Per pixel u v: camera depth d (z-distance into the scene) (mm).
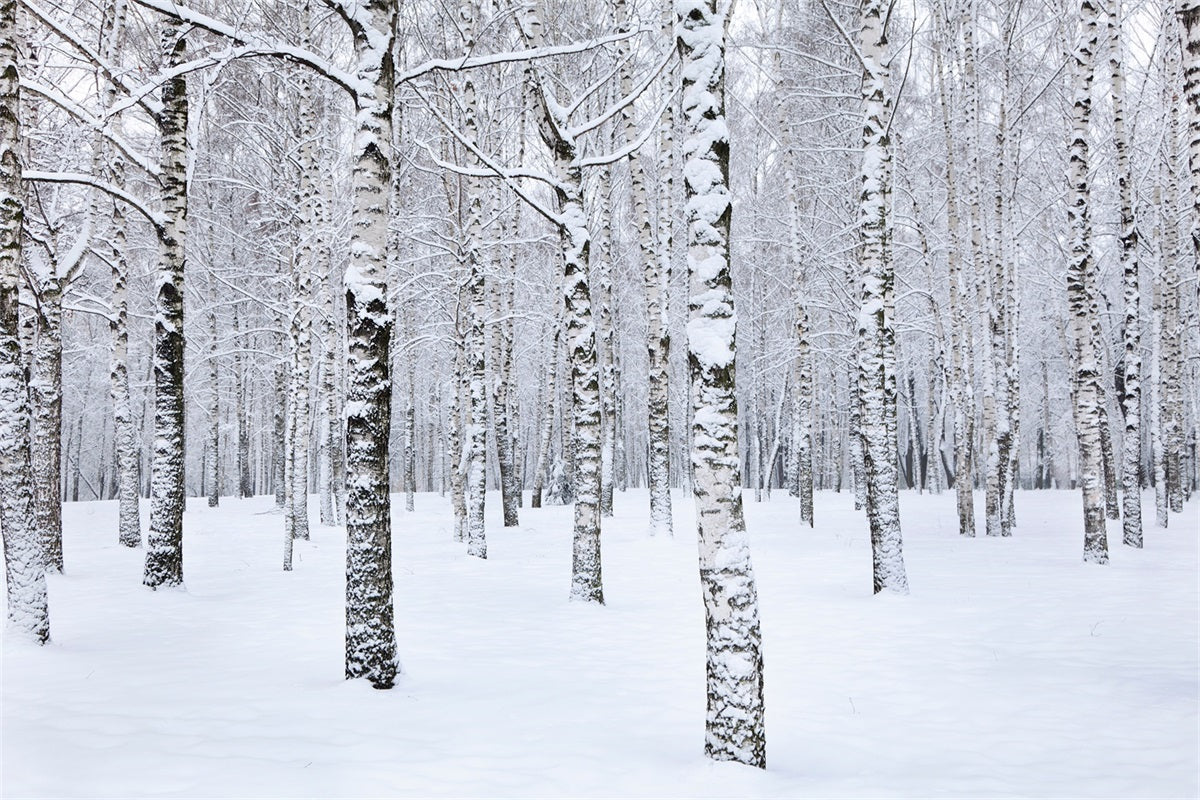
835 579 13094
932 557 15438
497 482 49000
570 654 8102
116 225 17203
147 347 31531
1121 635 8758
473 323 16734
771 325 34188
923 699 6570
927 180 25094
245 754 5023
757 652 5086
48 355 13047
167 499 11695
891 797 4504
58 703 6051
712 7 5602
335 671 7289
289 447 14648
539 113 11516
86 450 46406
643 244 18094
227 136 22422
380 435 7055
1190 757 5191
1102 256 27672
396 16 7637
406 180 23672
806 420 22125
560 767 4930
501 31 18984
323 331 21906
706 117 5492
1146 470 34562
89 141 14297
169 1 7223
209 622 9602
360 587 6859
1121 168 17609
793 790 4605
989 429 19578
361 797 4387
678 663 7758
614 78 21234
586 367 11289
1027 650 8164
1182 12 6559
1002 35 21078
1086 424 14422
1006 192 21281
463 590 12195
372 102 7258
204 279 27641
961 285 20031
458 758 5062
